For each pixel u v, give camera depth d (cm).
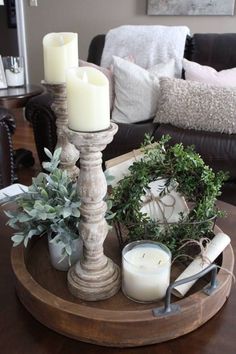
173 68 245
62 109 92
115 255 87
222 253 82
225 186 186
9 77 241
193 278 67
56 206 70
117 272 76
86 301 72
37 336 67
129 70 227
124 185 82
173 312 65
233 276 76
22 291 72
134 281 71
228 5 295
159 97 216
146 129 204
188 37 261
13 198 89
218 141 186
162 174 84
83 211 69
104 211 70
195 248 84
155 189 84
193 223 79
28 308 72
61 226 74
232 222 103
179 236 81
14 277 78
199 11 304
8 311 73
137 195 81
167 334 65
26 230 75
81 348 65
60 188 72
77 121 61
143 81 225
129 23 335
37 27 368
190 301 67
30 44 377
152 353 64
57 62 89
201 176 82
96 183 67
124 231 88
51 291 76
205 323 70
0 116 215
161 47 253
